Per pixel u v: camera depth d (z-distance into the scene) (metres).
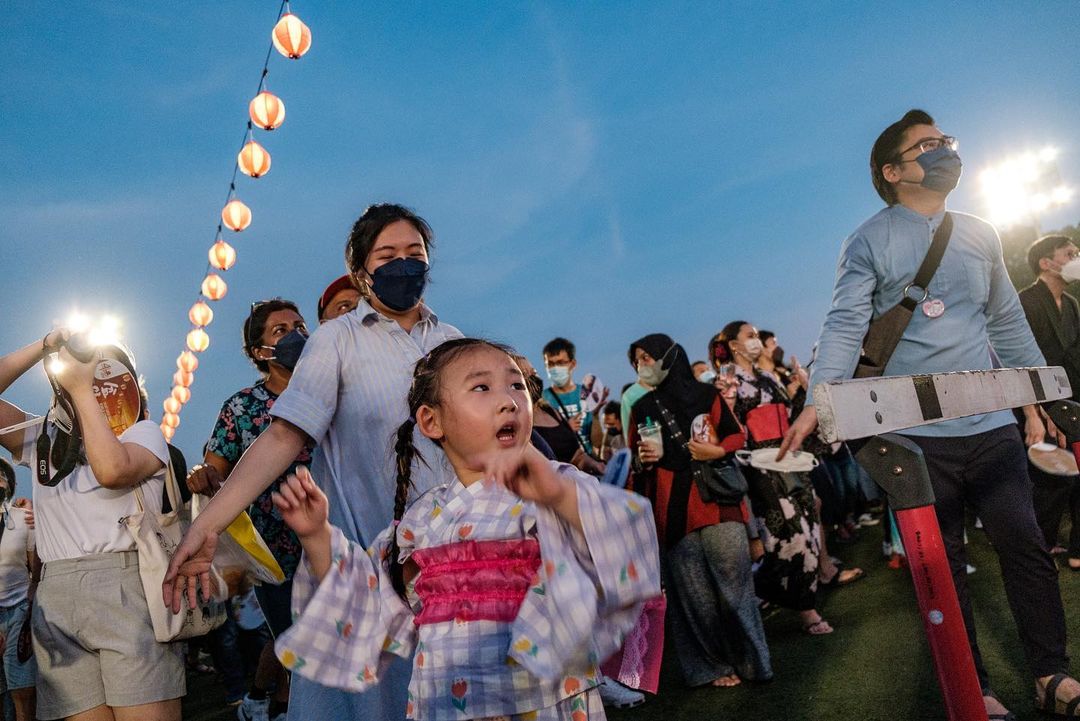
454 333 2.92
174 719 3.00
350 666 1.88
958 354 3.40
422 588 1.96
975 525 7.71
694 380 4.96
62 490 3.01
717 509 4.65
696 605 4.69
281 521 3.94
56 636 2.96
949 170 3.33
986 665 4.09
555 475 1.68
